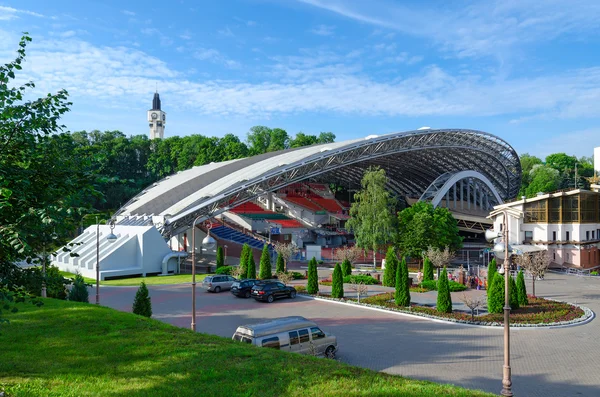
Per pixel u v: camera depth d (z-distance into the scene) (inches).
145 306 972.6
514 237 2386.8
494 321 1063.0
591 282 1850.4
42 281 404.2
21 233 340.5
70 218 398.0
